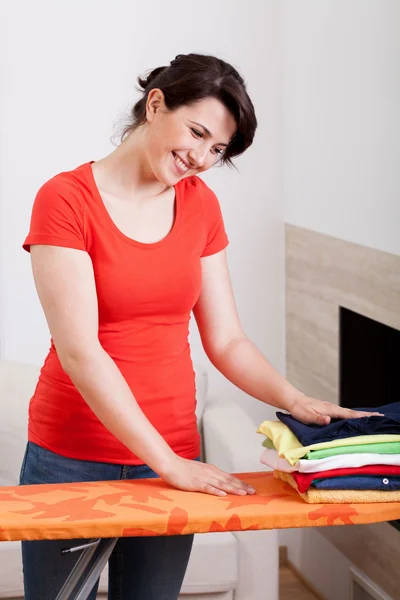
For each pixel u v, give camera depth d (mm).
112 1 3555
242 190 3770
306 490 1669
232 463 2869
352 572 3240
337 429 1730
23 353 3676
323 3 3297
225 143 1851
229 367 2010
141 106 1906
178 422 1921
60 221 1771
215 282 2037
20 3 3492
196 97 1767
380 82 2887
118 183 1870
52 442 1900
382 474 1674
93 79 3582
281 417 1876
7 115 3543
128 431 1725
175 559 1940
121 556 1922
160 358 1891
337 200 3258
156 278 1850
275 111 3750
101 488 1729
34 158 3590
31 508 1602
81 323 1761
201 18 3631
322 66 3332
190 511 1595
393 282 2852
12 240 3611
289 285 3768
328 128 3309
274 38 3707
